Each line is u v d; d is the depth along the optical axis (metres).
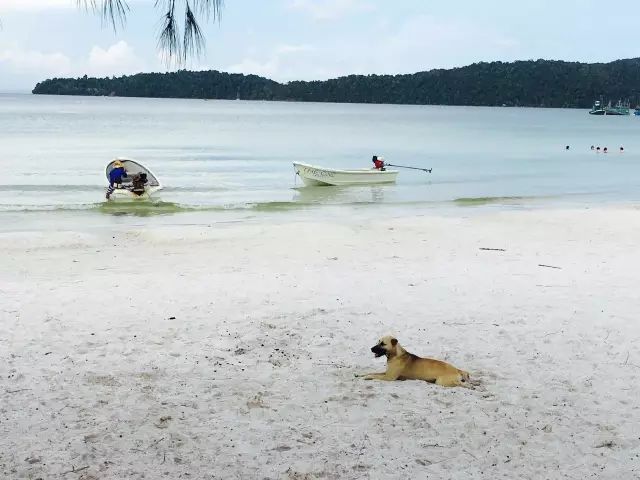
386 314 8.49
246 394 5.94
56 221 17.53
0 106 146.25
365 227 16.16
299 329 7.83
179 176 28.98
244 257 12.50
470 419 5.51
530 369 6.68
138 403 5.73
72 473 4.59
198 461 4.79
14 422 5.33
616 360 6.95
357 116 129.62
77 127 68.69
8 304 8.76
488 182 29.03
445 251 13.19
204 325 7.94
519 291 9.77
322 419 5.48
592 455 4.96
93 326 7.86
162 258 12.40
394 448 5.02
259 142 52.31
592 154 46.00
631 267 11.59
